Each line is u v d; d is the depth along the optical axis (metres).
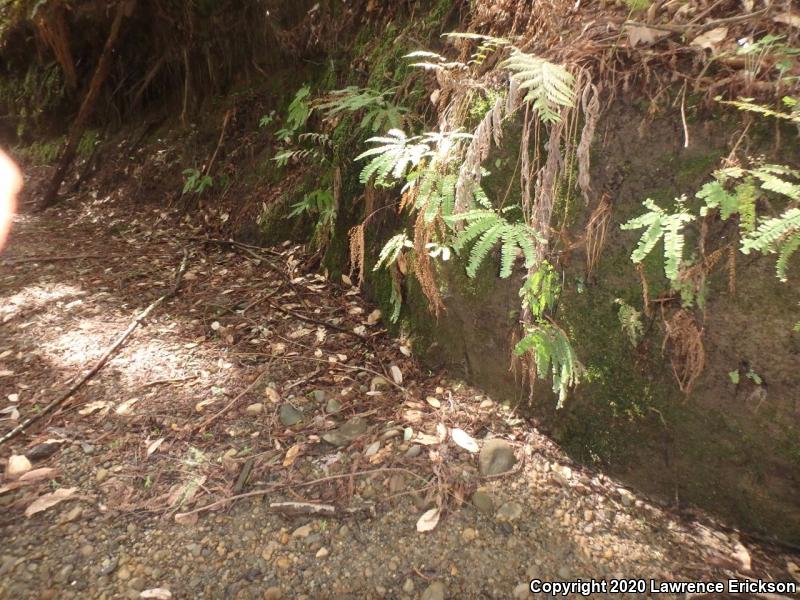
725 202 1.72
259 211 4.63
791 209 1.59
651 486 2.19
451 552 1.92
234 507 2.07
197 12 5.52
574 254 2.30
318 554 1.91
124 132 6.52
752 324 1.90
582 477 2.27
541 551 1.94
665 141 2.07
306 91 4.07
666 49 2.13
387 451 2.33
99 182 6.21
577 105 2.17
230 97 5.54
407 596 1.78
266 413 2.55
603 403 2.29
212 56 5.62
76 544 1.90
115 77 6.58
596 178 2.22
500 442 2.34
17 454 2.27
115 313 3.41
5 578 1.78
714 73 2.01
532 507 2.10
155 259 4.32
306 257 4.07
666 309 2.07
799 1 1.93
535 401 2.50
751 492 1.99
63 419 2.49
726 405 1.99
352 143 3.64
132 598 1.74
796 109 1.72
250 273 4.00
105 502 2.07
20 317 3.36
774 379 1.88
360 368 2.88
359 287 3.56
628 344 2.19
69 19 6.41
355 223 3.61
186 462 2.27
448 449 2.35
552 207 2.25
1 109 7.81
